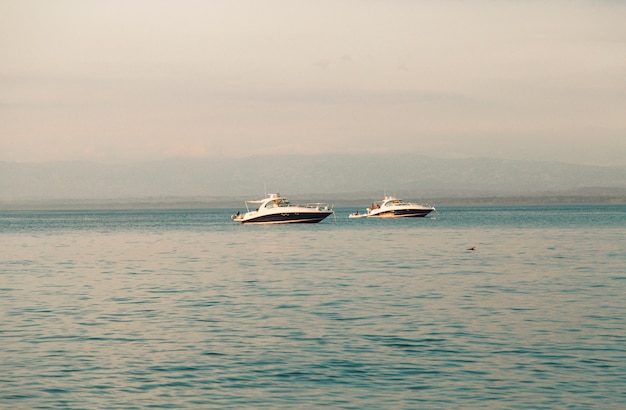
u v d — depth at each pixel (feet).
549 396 84.43
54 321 133.80
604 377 91.50
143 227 640.58
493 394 85.40
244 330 123.34
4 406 82.79
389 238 400.06
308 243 362.12
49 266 250.37
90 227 654.94
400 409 80.74
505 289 173.99
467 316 135.13
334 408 81.30
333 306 148.87
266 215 546.26
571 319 131.23
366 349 107.55
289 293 169.78
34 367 98.84
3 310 147.13
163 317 137.39
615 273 209.77
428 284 184.75
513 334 117.60
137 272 224.94
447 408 80.94
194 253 305.73
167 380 92.22
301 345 110.83
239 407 81.82
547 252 292.81
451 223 632.79
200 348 109.40
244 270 227.61
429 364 98.53
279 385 89.66
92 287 185.68
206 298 162.81
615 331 119.55
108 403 83.46
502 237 406.00
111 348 109.91
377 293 168.14
